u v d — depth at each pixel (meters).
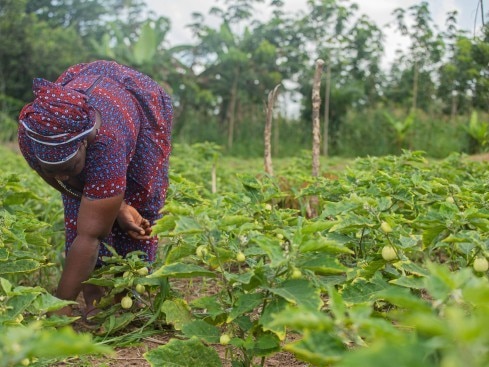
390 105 27.52
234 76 27.58
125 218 4.18
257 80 28.03
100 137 3.78
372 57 27.27
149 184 4.32
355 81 26.77
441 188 4.66
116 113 3.91
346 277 3.45
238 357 3.47
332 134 26.02
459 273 1.86
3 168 10.51
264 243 2.57
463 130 21.56
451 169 7.53
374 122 25.00
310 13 26.17
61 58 30.28
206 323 3.09
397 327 3.13
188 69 28.12
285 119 28.09
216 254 2.96
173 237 3.73
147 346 3.92
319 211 6.27
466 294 1.63
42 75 29.91
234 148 26.70
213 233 2.98
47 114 3.58
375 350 1.38
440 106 26.78
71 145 3.65
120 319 4.04
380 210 3.44
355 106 27.48
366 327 1.91
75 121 3.62
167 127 4.42
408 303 1.78
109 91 4.01
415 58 24.08
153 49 26.55
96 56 30.38
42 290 2.84
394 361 1.36
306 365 3.56
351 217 3.34
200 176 9.43
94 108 3.83
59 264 5.54
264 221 4.00
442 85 24.80
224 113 29.53
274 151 26.23
